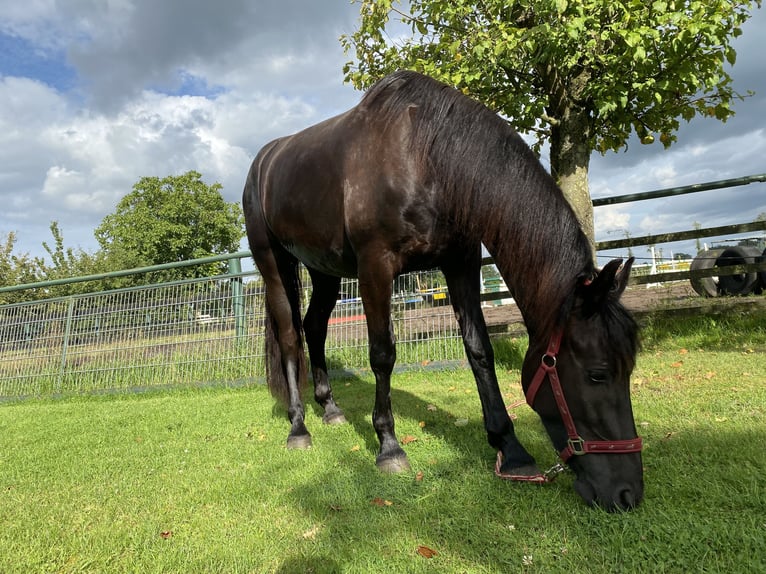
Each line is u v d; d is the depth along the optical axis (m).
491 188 1.91
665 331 4.99
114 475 2.58
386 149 2.17
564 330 1.67
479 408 3.21
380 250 2.22
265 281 3.30
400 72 2.39
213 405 4.27
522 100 4.27
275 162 2.99
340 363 5.16
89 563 1.65
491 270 7.67
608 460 1.62
